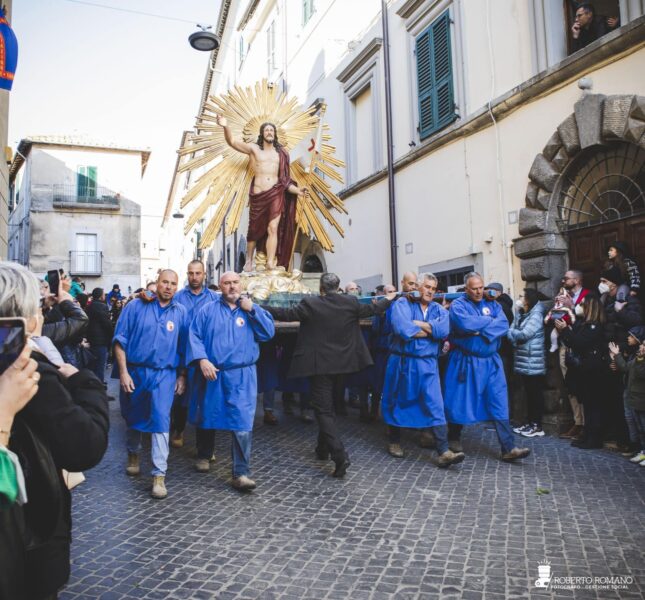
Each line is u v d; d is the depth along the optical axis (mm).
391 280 10945
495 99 8156
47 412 1541
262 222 8391
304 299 5176
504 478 4938
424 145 9844
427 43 10016
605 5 8188
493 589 2977
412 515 4059
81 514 4109
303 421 7621
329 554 3408
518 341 6578
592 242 6996
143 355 4613
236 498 4461
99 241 29188
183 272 38625
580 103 6770
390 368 5637
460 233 9070
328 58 14008
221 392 4703
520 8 7918
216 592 2947
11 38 5203
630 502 4246
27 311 1554
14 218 33625
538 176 7375
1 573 1349
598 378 5793
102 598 2875
